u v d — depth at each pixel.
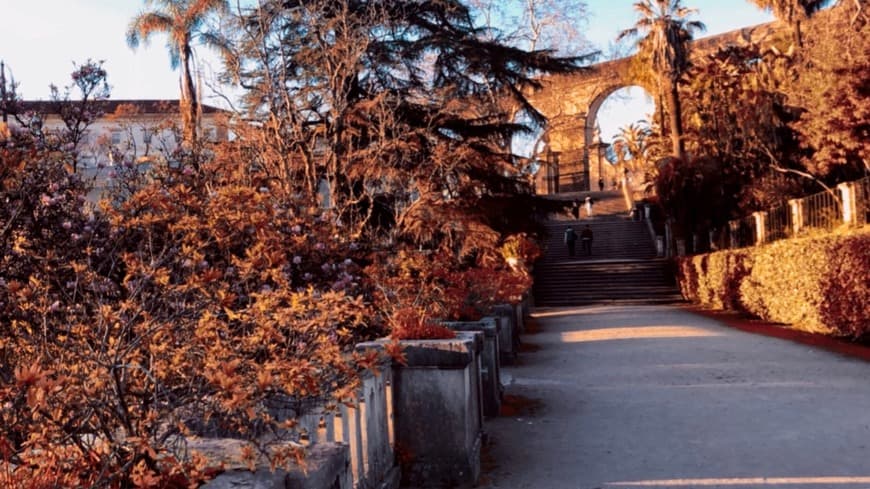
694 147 37.81
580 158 61.19
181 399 3.17
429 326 6.08
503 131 23.47
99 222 5.94
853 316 14.17
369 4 19.38
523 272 22.75
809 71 23.16
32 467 2.95
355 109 18.09
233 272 5.62
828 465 5.73
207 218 6.00
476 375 6.57
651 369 11.48
